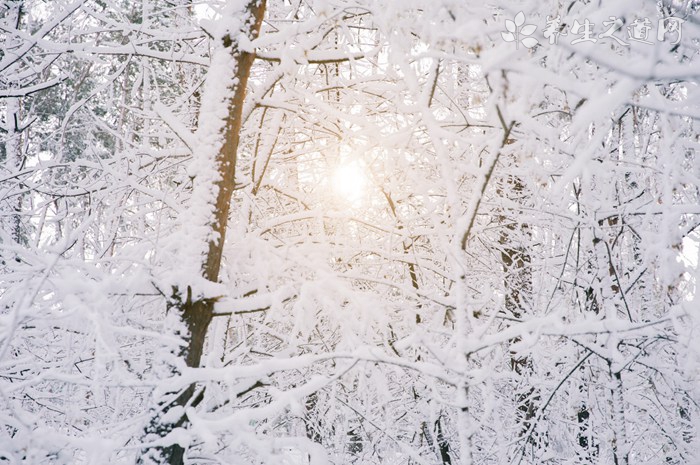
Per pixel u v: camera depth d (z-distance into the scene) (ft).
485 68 6.61
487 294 12.62
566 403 17.39
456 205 10.04
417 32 9.62
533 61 8.40
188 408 9.84
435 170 16.74
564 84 6.04
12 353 12.80
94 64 16.15
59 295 9.62
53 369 10.09
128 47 14.70
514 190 18.22
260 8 12.92
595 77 9.52
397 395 18.12
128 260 11.57
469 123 12.71
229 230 13.88
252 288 12.74
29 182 14.82
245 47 12.27
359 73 16.20
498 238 20.54
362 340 13.03
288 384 17.31
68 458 9.33
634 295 15.89
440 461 17.63
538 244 19.40
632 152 14.56
